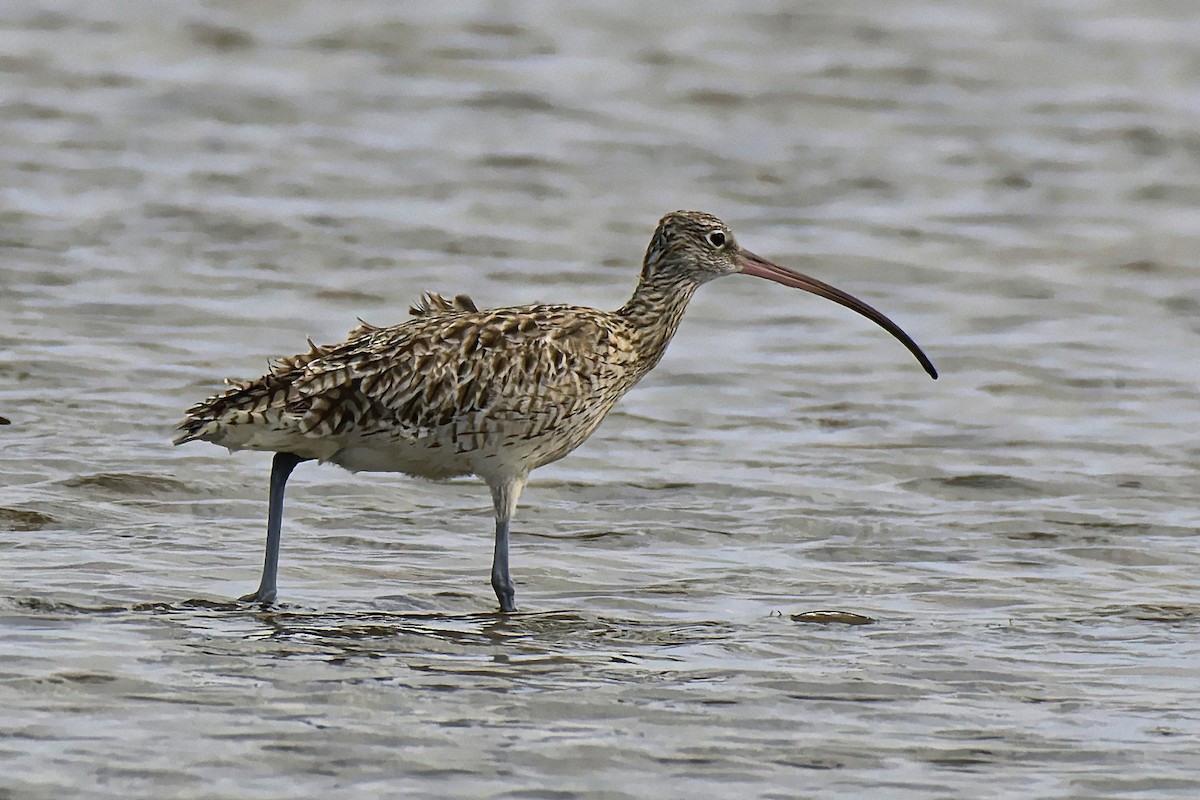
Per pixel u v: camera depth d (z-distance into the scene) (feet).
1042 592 43.19
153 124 93.91
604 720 33.27
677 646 38.22
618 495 50.93
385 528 47.16
